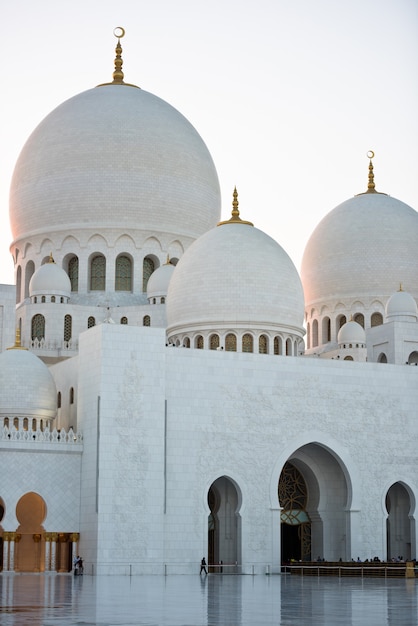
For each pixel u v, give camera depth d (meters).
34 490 84.62
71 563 86.19
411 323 109.25
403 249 128.00
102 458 83.81
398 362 107.75
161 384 86.94
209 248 102.31
